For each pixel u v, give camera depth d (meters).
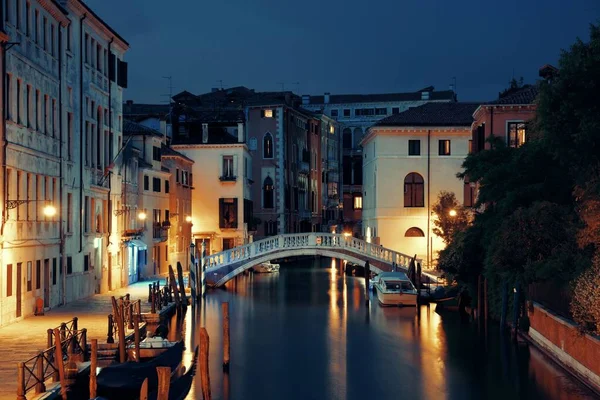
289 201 78.88
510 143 40.06
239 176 63.91
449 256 34.56
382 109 104.12
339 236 48.16
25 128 28.16
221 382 23.77
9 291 26.72
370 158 61.03
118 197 41.72
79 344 21.75
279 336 31.39
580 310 20.58
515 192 28.77
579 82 22.44
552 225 25.75
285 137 77.44
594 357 20.31
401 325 33.84
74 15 34.69
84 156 35.91
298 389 23.00
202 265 43.97
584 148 22.58
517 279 26.42
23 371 16.44
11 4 26.84
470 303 37.09
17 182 27.59
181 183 59.12
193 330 32.72
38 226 29.64
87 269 36.56
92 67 37.44
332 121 97.50
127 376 20.03
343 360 26.88
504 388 22.48
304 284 51.75
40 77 30.00
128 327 27.81
